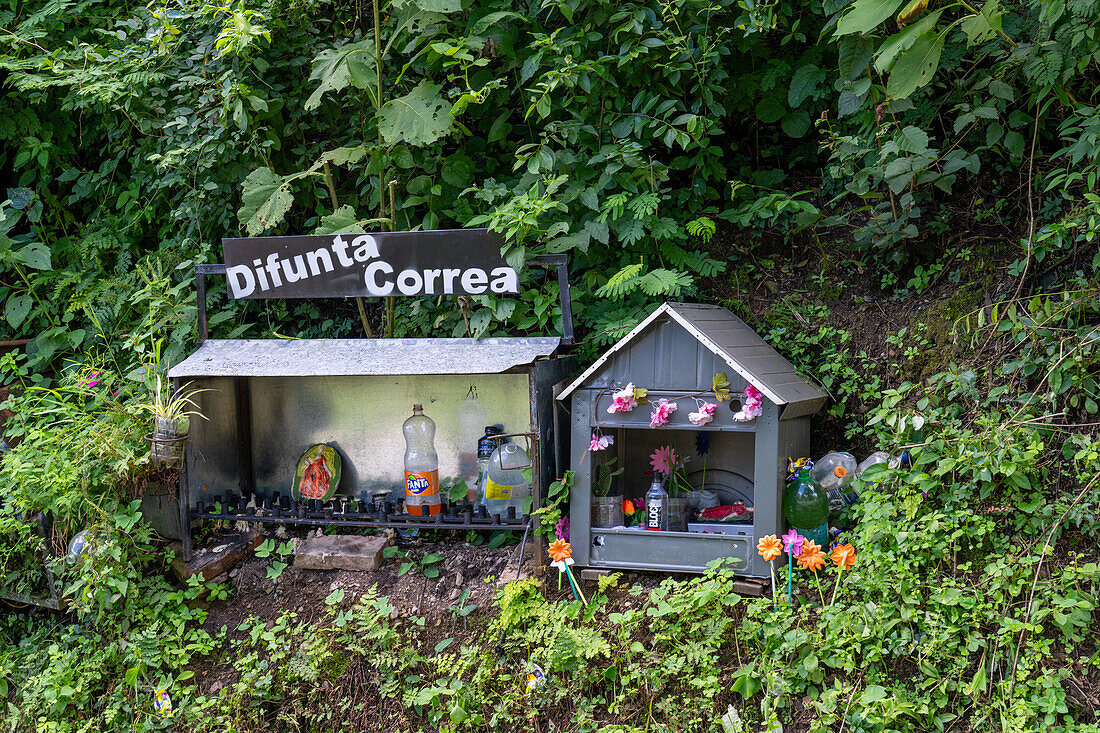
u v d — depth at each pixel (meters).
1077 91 3.82
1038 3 3.49
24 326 5.05
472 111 4.47
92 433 3.85
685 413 3.43
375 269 4.00
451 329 4.45
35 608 4.04
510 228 3.78
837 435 3.93
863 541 3.31
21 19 5.22
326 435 4.50
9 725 3.67
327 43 4.84
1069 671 2.94
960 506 3.29
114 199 5.19
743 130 4.65
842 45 3.79
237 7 4.40
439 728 3.39
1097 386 3.31
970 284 3.86
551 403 3.74
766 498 3.33
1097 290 3.38
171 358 4.44
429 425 4.25
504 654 3.45
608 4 4.20
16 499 3.76
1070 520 3.18
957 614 3.06
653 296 4.22
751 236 4.39
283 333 4.84
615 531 3.52
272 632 3.66
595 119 4.34
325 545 3.93
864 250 4.17
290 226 4.91
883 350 3.93
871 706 2.99
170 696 3.61
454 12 4.34
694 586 3.40
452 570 3.79
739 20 4.07
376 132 4.60
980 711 2.95
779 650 3.15
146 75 4.63
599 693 3.36
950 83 4.09
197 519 4.15
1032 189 3.89
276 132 4.77
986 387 3.56
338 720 3.52
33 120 5.16
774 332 4.06
